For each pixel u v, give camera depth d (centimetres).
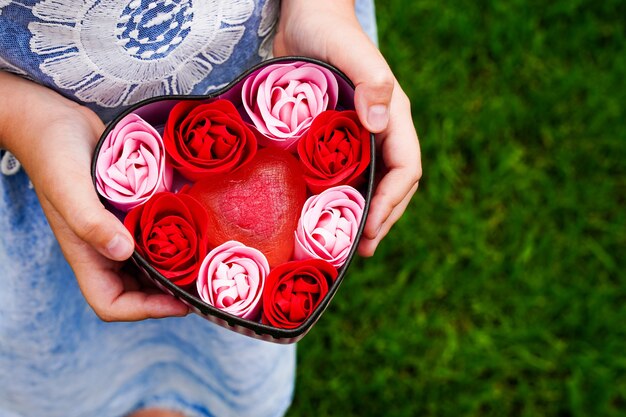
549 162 125
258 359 90
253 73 66
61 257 79
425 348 111
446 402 108
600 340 111
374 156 66
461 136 126
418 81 128
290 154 69
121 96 69
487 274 115
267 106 67
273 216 68
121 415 98
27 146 67
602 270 117
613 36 134
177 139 66
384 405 107
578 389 108
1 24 62
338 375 109
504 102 128
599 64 132
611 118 126
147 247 64
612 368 110
